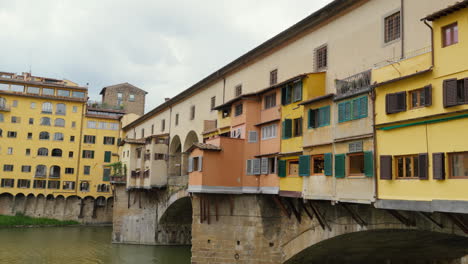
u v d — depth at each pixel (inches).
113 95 3344.0
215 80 1475.1
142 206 2017.7
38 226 2674.7
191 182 1087.0
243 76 1288.1
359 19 833.5
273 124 1000.9
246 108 1077.1
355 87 728.3
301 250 926.4
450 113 544.7
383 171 637.3
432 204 557.3
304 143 849.5
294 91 928.9
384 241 847.7
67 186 2839.6
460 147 532.1
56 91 2913.4
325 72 908.6
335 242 866.8
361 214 759.1
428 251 977.5
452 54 552.4
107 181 2940.5
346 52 858.1
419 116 588.7
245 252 1029.2
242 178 1062.4
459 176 535.8
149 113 2233.0
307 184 834.8
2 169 2701.8
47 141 2829.7
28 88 2849.4
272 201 1028.5
